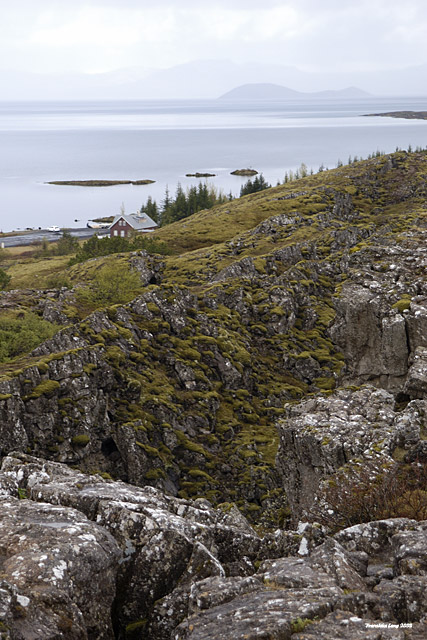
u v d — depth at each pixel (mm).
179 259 114812
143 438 47688
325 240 112312
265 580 13531
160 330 62031
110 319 59094
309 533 16781
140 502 16875
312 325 82625
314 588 12750
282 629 10906
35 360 48188
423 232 47469
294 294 84188
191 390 56781
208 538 16047
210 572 14734
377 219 146375
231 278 87062
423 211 99562
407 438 25969
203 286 85312
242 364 63188
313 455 27359
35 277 133125
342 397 31156
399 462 24625
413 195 168750
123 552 14922
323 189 168875
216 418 55719
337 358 74688
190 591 13648
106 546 13773
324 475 26281
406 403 31844
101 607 13195
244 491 48031
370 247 43719
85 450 45438
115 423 47812
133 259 103125
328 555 14195
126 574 14789
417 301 36094
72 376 46719
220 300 79188
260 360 70938
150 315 62812
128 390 50281
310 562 14195
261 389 63594
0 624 10852
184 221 198875
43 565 12664
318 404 30578
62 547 13195
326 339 78875
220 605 12438
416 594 12164
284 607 11727
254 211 163750
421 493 20172
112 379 49500
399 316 35188
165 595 14570
